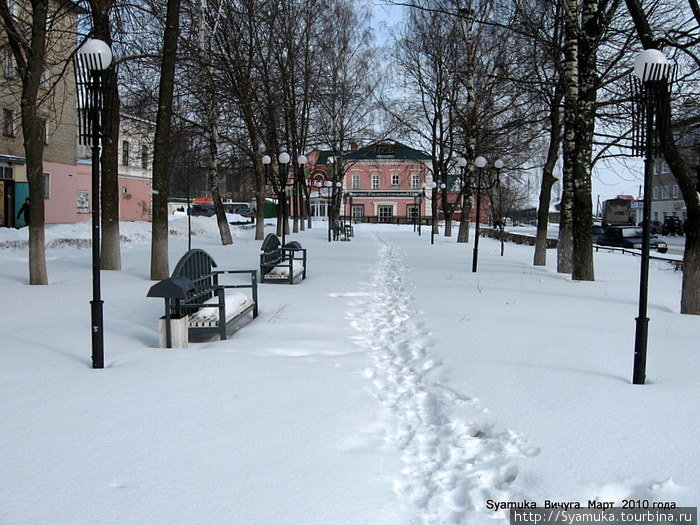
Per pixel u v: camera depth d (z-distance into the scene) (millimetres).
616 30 13852
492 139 25500
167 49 12758
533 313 9391
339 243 29703
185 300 7488
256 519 3146
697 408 4879
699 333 7922
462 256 22000
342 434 4398
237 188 85562
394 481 3736
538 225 18391
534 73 17203
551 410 4875
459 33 28562
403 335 8078
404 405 5293
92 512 3170
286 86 27344
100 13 12703
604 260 21625
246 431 4383
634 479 3621
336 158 44125
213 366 6105
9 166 28922
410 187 76125
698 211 9477
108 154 14203
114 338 7281
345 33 35062
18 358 6254
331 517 3205
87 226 27734
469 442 4379
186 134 25094
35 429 4336
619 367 6191
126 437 4211
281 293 11609
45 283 11922
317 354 6957
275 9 23828
